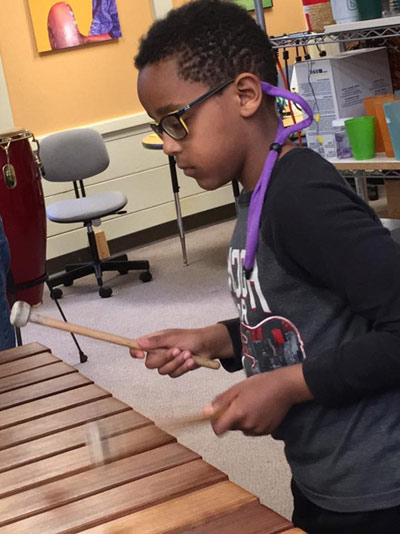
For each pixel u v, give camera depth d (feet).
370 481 3.82
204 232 20.49
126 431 4.19
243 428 3.63
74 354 13.76
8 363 5.64
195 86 3.76
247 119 3.84
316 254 3.50
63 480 3.81
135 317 15.14
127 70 19.49
